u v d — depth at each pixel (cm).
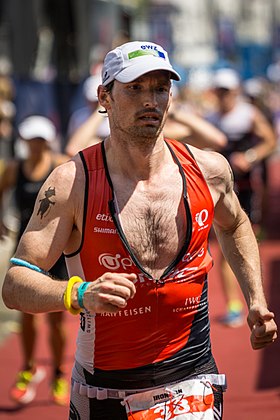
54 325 1388
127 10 4156
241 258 835
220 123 2034
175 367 785
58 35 3022
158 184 770
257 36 10319
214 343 1708
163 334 777
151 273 765
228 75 2053
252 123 2030
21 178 1426
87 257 766
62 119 2606
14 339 1788
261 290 817
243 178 2006
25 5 2822
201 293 793
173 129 1370
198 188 781
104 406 791
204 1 8469
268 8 10362
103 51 2994
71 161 774
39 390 1470
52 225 758
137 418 777
